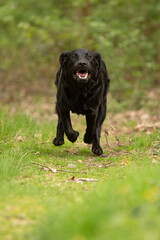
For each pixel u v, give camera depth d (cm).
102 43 2442
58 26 2758
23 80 2827
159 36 2736
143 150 1248
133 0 2762
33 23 3053
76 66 1118
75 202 718
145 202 645
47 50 2989
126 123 1830
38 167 1094
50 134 1548
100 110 1317
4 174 949
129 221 551
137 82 2484
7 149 1247
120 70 2497
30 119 1723
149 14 2769
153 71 2552
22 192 838
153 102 2181
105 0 2909
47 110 2148
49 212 680
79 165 1153
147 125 1730
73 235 561
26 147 1312
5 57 3134
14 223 658
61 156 1266
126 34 2577
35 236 591
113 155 1273
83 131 1617
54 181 967
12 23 3130
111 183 806
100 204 654
